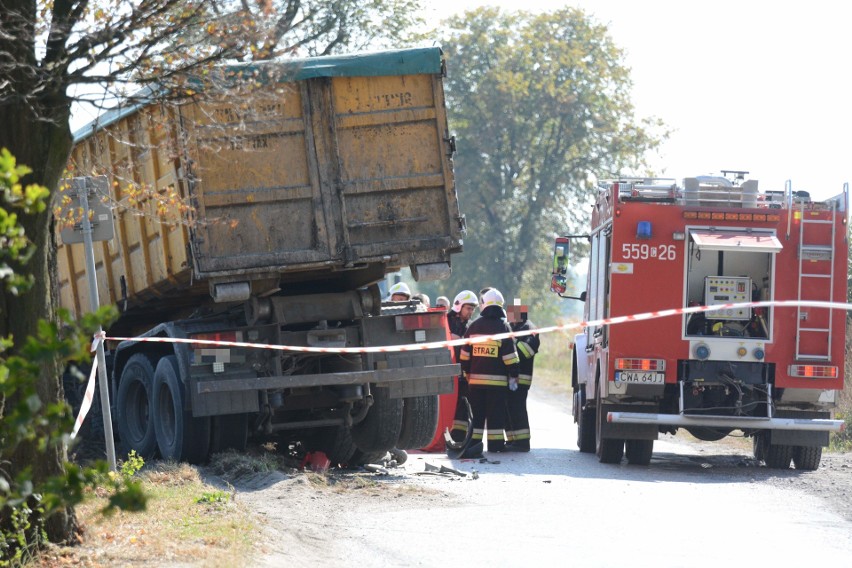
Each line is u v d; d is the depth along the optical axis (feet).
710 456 111.55
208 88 55.42
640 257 99.60
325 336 84.74
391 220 82.17
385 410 88.12
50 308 50.72
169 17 53.72
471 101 457.27
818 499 78.23
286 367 87.10
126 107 53.78
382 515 67.15
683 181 101.24
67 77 50.85
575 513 69.51
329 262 80.94
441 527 63.57
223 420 84.84
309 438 97.96
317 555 55.16
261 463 82.12
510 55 457.68
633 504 73.97
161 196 74.23
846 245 99.71
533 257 455.22
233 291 80.02
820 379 98.63
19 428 34.14
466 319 117.91
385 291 158.20
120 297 94.99
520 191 459.73
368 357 85.20
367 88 81.87
